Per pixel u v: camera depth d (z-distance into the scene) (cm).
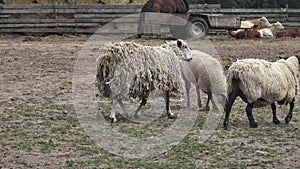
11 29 3180
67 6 3269
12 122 1160
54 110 1288
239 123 1177
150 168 848
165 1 2862
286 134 1081
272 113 1278
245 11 3625
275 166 870
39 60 2156
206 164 877
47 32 3206
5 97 1445
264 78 1102
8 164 869
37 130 1092
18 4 3275
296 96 1173
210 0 4641
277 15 3719
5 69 1930
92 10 3266
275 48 2588
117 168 853
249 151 954
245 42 2852
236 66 1104
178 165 866
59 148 962
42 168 851
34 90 1552
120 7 3275
